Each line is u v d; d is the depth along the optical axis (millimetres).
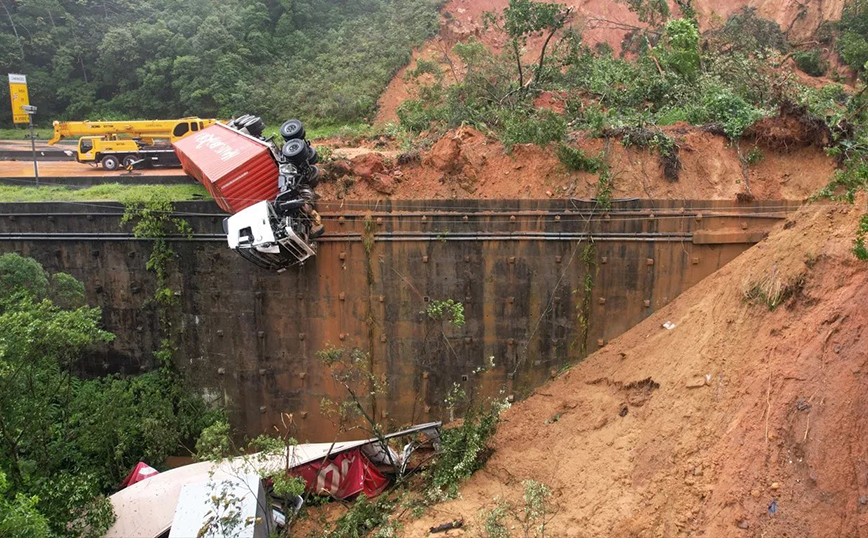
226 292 18750
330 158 19250
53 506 13320
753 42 29969
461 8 38688
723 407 12312
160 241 18812
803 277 12398
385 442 16219
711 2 39938
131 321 19625
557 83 24438
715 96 18953
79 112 35844
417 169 18531
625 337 16734
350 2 39406
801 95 21266
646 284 16812
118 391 17594
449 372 17938
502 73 24391
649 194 17031
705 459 11781
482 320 17625
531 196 17547
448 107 23266
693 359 13758
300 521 15141
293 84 33406
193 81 33719
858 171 12867
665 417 13344
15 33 36562
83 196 19797
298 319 18422
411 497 14984
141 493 15102
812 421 10523
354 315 18109
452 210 17438
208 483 13789
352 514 14242
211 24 35062
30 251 19547
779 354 11922
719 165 17266
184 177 22172
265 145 17938
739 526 10492
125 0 39656
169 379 19312
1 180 22797
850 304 11125
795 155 17109
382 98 31938
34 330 13766
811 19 36938
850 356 10594
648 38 31609
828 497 9789
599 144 18000
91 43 37188
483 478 15320
